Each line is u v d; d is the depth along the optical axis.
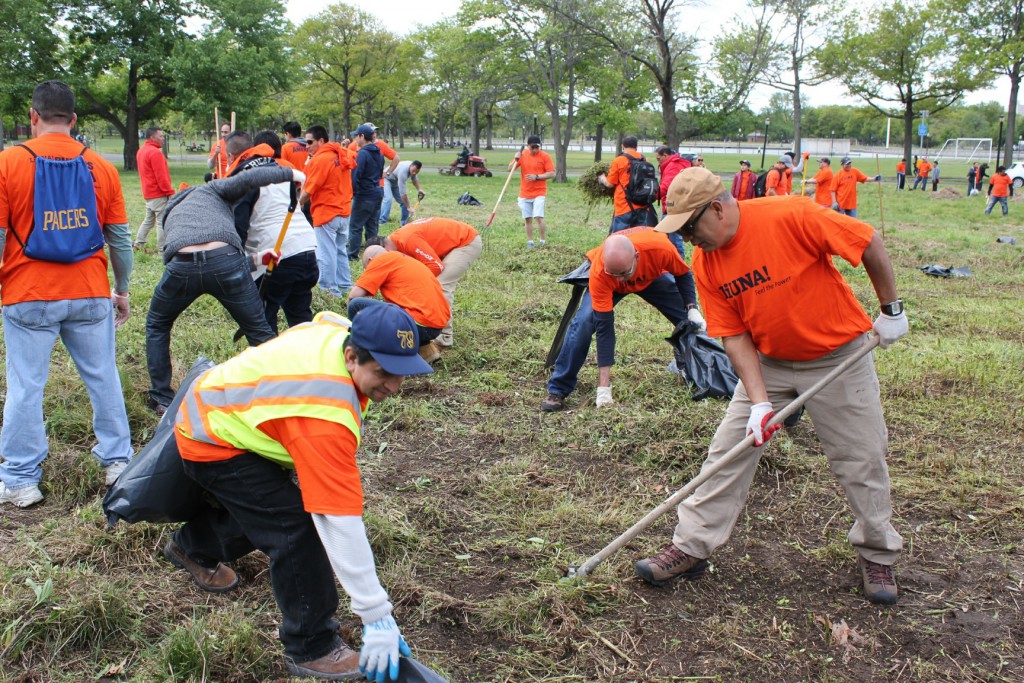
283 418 2.50
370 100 58.78
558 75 34.81
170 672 2.98
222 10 36.38
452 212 18.62
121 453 4.45
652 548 4.01
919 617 3.56
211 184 5.34
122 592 3.35
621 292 5.88
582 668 3.20
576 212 19.25
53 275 4.07
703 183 3.16
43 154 3.99
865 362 3.46
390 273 5.71
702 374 5.97
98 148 61.78
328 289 8.98
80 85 33.81
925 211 22.39
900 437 5.43
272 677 3.04
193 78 34.75
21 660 3.03
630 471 4.90
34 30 31.97
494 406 5.93
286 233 6.43
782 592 3.73
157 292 5.23
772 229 3.24
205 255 5.07
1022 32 33.22
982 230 17.78
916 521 4.35
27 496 4.14
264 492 2.75
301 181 5.97
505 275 10.57
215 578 3.44
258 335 5.43
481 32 34.44
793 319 3.34
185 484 3.00
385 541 3.92
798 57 38.19
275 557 2.79
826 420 3.51
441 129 81.12
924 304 9.76
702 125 37.81
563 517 4.29
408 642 3.28
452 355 6.91
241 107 35.69
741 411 3.60
